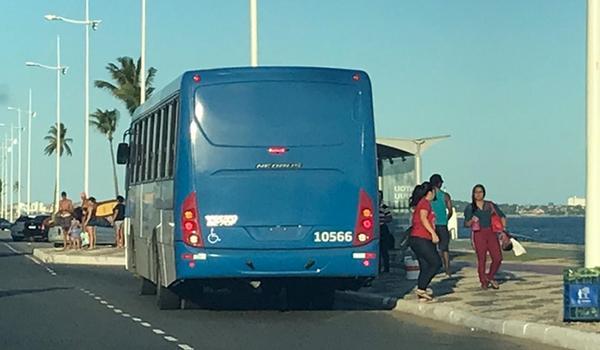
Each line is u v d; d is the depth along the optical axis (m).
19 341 14.46
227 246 16.67
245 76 16.86
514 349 13.65
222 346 13.91
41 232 66.69
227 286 18.00
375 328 16.09
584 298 14.59
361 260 16.88
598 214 15.14
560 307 16.80
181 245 16.67
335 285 18.08
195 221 16.66
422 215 18.58
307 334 15.27
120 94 81.69
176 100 17.38
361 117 17.05
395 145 25.62
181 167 16.73
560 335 13.85
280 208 16.77
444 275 23.95
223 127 16.77
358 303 20.36
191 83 16.81
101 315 18.08
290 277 16.84
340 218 16.88
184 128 16.77
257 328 16.06
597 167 15.13
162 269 18.52
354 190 16.92
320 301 19.12
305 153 16.86
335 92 17.00
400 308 18.78
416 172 25.94
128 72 82.12
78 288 24.47
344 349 13.64
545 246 38.34
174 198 16.88
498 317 15.78
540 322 14.89
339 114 16.98
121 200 42.41
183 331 15.63
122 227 42.16
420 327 16.20
